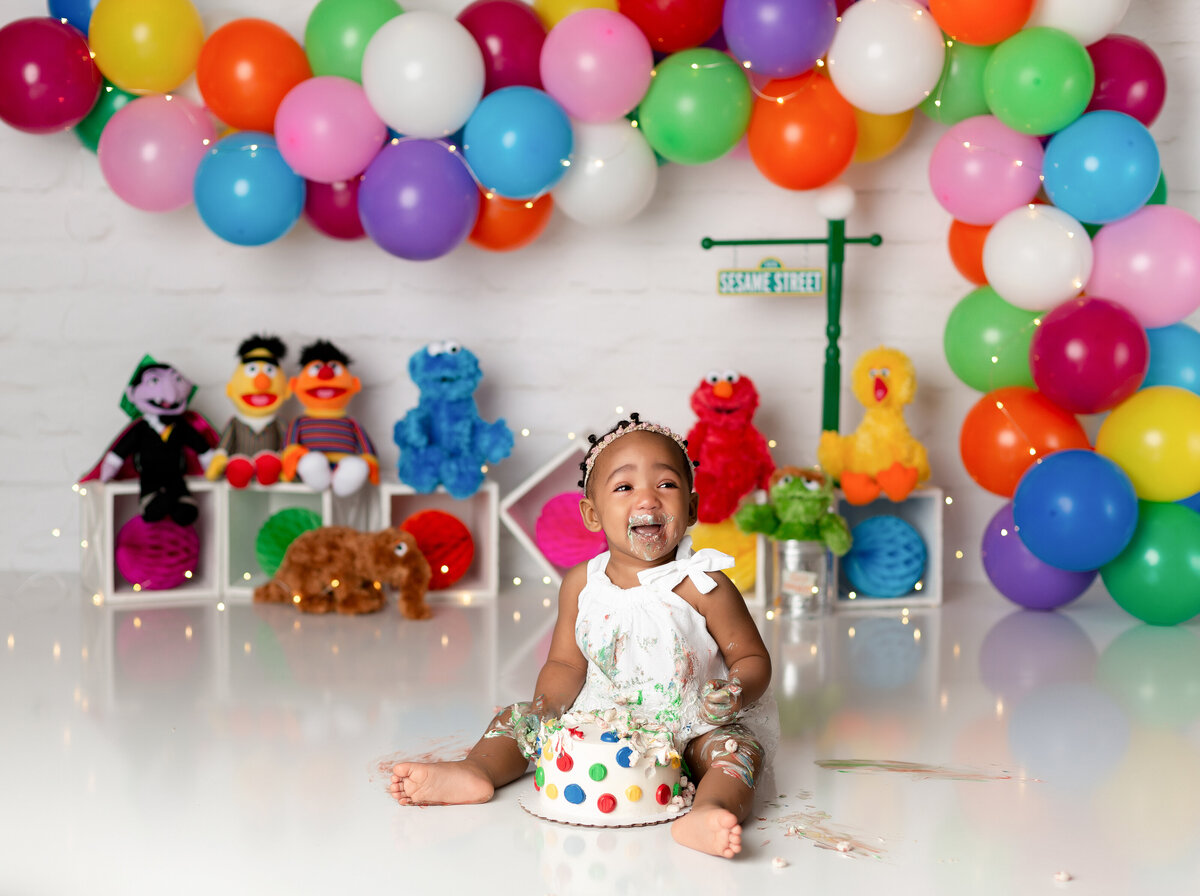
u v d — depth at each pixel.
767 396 3.30
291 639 2.58
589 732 1.55
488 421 3.31
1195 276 2.61
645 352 3.30
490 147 2.63
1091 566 2.61
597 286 3.29
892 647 2.55
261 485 3.00
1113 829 1.51
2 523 3.28
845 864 1.40
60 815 1.54
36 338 3.24
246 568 3.15
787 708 2.07
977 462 2.82
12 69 2.70
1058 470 2.57
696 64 2.70
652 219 3.27
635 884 1.34
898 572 3.00
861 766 1.76
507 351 3.30
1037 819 1.55
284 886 1.33
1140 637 2.65
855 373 3.03
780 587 2.91
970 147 2.72
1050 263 2.61
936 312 3.29
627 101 2.70
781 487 2.88
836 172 2.78
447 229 2.69
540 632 2.67
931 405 3.31
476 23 2.75
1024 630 2.73
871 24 2.61
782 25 2.57
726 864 1.40
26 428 3.26
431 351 3.02
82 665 2.34
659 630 1.65
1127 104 2.72
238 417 3.13
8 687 2.17
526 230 2.90
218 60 2.73
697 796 1.50
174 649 2.48
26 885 1.33
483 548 3.16
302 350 3.14
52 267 3.22
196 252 3.24
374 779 1.69
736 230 3.28
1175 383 2.71
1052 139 2.69
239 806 1.58
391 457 3.31
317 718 1.98
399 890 1.32
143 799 1.60
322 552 2.84
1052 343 2.60
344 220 2.87
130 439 2.96
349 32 2.76
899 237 3.27
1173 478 2.60
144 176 2.76
